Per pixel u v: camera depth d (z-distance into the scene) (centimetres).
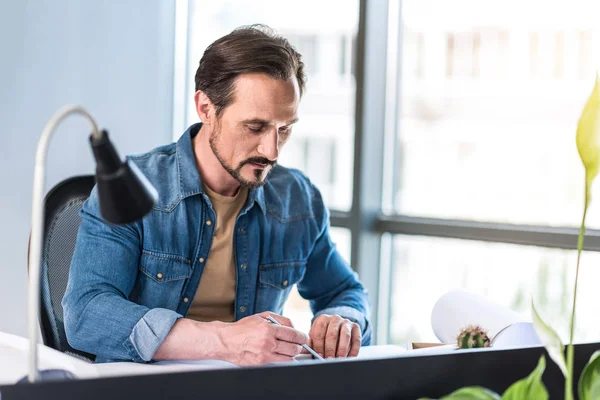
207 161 178
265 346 143
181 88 354
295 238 193
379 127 306
